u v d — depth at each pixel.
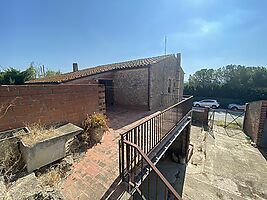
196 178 7.40
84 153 4.04
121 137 2.88
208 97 29.83
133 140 3.55
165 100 12.77
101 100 5.38
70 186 2.89
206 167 8.33
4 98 3.01
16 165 2.87
